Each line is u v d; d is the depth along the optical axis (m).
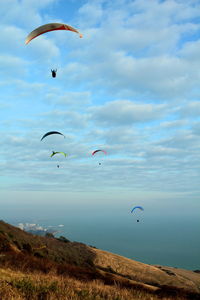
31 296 6.77
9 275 10.22
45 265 18.50
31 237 38.06
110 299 8.03
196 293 18.41
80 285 9.64
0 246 22.00
